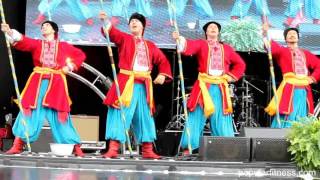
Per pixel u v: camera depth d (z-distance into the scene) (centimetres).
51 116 651
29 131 641
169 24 867
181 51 666
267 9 873
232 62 693
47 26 663
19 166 575
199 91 671
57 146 636
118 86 635
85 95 999
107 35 643
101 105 1000
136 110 649
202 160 576
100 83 960
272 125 709
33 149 744
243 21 868
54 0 865
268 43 692
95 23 868
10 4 898
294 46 715
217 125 671
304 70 705
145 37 866
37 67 654
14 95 913
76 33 866
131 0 867
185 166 566
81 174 527
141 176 525
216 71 673
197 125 673
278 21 875
